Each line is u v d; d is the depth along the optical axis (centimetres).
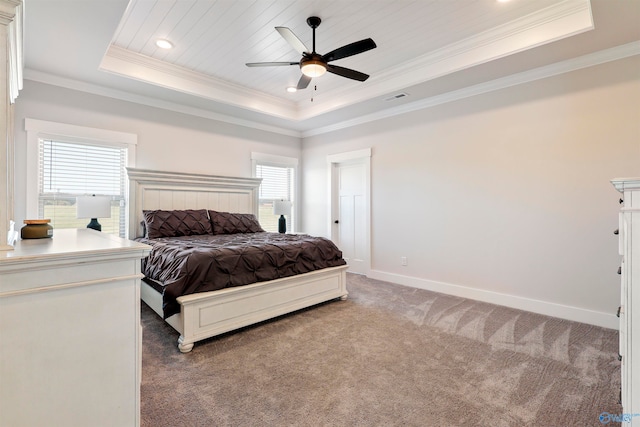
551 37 257
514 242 330
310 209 573
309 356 218
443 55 322
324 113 465
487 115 349
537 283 315
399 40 302
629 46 262
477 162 358
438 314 306
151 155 405
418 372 198
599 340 247
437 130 394
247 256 271
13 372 91
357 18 266
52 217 337
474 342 242
